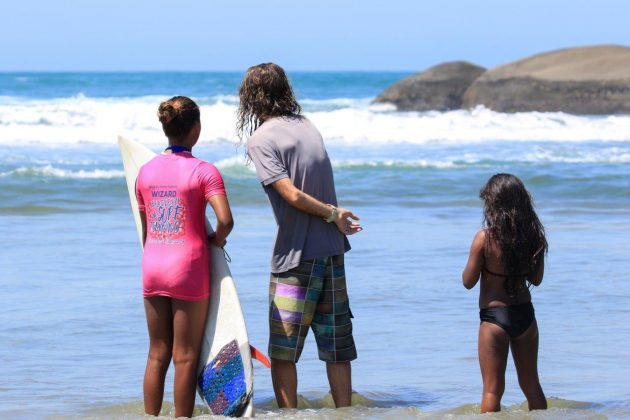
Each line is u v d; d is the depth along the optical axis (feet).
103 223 132.46
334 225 53.98
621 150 243.81
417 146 257.96
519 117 344.08
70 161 205.05
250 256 105.60
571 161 213.25
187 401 51.60
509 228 51.72
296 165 53.01
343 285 55.01
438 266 101.30
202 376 51.98
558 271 98.99
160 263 51.11
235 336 51.80
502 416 51.26
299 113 55.57
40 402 55.47
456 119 315.37
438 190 169.17
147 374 52.42
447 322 77.00
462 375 62.64
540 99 419.95
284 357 54.13
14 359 65.51
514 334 52.26
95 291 87.81
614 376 61.77
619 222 137.28
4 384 59.41
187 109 52.08
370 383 60.80
